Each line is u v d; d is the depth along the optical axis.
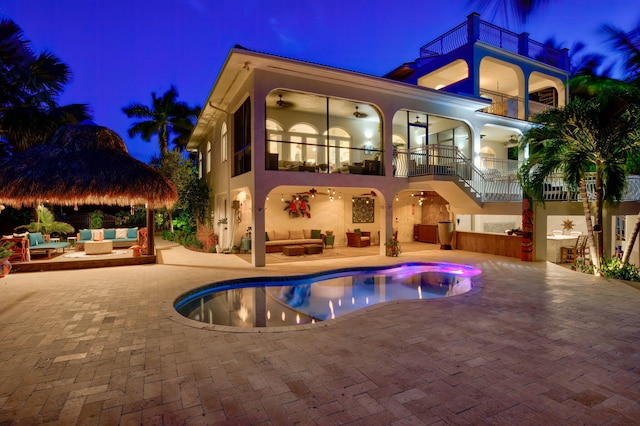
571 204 11.51
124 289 7.62
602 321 5.55
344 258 12.17
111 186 9.40
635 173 11.37
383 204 12.59
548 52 18.19
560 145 9.53
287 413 3.11
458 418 3.04
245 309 7.13
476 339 4.82
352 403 3.27
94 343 4.71
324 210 15.83
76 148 9.84
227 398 3.36
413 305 6.42
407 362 4.11
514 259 11.84
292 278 9.18
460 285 9.10
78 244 13.34
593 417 3.05
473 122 14.59
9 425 2.95
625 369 3.94
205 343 4.70
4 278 8.74
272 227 14.73
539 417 3.05
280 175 10.67
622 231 14.58
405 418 3.04
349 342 4.72
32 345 4.64
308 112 14.77
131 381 3.70
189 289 7.64
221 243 14.90
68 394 3.44
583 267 9.95
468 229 16.58
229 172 13.19
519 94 16.56
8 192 8.83
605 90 8.81
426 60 17.67
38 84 12.73
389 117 12.52
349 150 15.96
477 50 15.13
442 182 12.49
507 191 13.73
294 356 4.29
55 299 6.83
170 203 10.38
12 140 15.28
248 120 11.20
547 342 4.71
